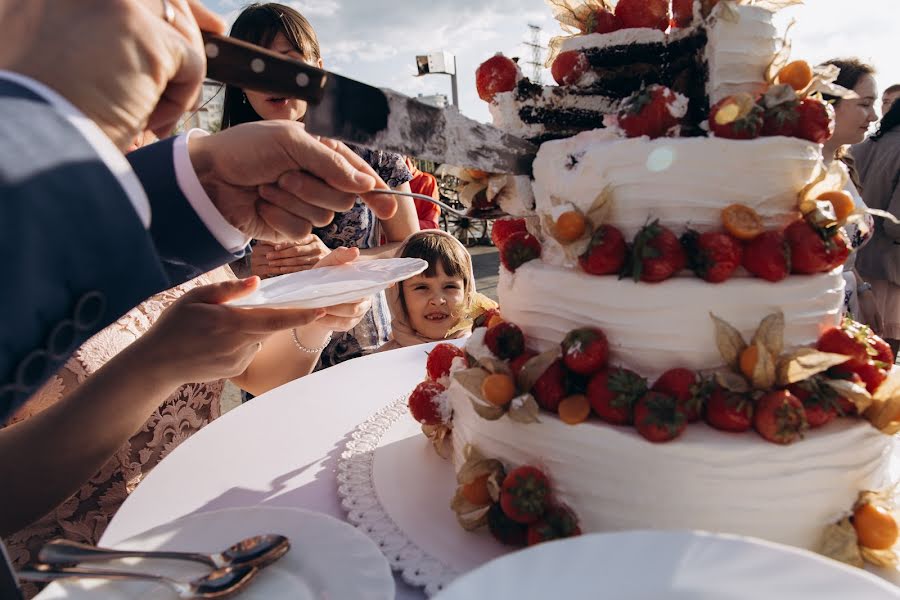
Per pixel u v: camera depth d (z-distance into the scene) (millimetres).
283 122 1479
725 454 1142
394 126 1259
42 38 842
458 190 1624
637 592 685
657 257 1228
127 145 962
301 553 1103
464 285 3758
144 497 1528
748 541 738
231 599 1002
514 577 706
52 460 1497
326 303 1516
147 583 1041
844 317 1424
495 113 1606
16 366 755
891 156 5000
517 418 1274
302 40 2939
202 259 1518
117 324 2027
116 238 814
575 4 1657
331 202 1562
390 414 1960
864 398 1181
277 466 1688
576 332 1288
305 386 2207
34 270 744
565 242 1335
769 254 1235
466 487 1358
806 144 1293
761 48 1363
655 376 1272
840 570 684
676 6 1532
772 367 1166
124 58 867
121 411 1552
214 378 1654
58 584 1021
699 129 1367
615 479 1225
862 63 4012
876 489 1267
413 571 1212
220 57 1106
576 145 1374
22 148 750
